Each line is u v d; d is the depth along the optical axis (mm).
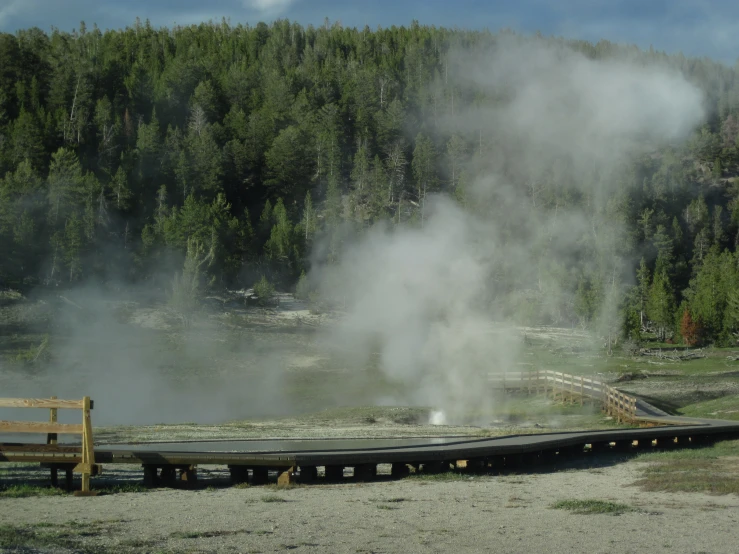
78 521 12648
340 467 18547
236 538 11719
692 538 11930
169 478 17219
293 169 154500
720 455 23234
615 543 11617
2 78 166375
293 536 11945
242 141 165750
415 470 20094
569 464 22297
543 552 11070
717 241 148375
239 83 194000
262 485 17391
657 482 17734
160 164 141750
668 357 84750
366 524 12984
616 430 26203
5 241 92500
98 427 33312
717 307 99750
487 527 12797
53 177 108375
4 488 15758
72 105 160625
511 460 21281
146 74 190000
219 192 141375
